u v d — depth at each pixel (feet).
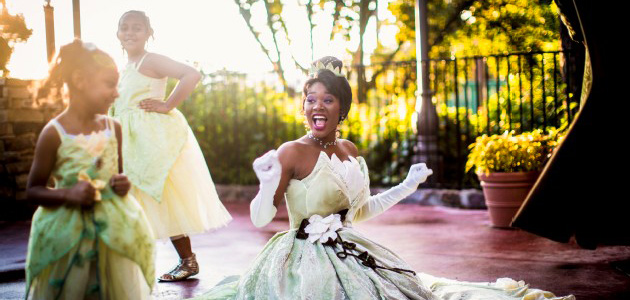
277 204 10.35
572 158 10.12
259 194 9.71
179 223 13.42
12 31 22.40
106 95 8.70
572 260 15.97
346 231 10.41
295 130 31.48
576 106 22.04
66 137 8.52
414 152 29.68
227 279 12.43
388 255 10.51
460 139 27.86
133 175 13.16
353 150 11.46
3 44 22.41
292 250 10.21
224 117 32.19
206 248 18.44
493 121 28.71
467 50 35.55
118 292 8.61
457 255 16.99
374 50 43.14
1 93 22.89
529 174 20.59
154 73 13.88
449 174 29.25
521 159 20.70
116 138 9.18
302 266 9.81
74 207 8.44
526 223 10.43
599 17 9.89
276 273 9.77
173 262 16.56
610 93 9.91
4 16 22.22
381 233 20.77
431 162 28.12
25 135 23.50
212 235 20.74
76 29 17.97
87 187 8.35
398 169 29.94
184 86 13.79
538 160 20.79
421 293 10.13
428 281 12.40
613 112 9.91
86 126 8.75
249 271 10.29
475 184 28.45
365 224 22.71
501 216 20.92
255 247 18.54
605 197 10.00
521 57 29.63
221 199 30.91
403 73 35.40
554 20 29.14
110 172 8.87
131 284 8.71
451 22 32.48
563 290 13.09
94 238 8.43
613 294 12.68
